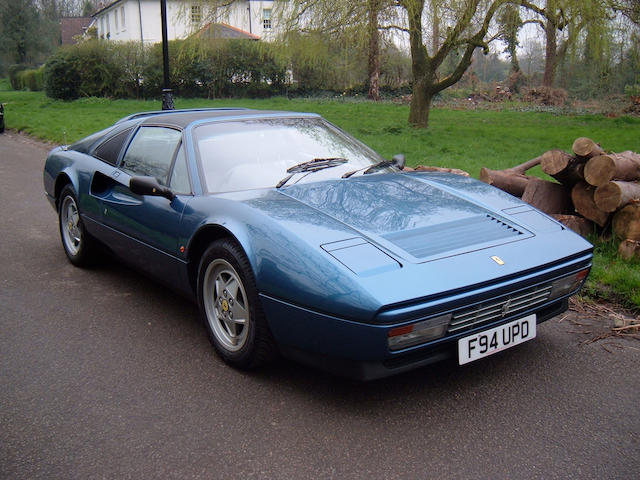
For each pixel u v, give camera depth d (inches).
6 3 2354.8
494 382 115.1
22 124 713.6
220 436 97.0
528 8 605.3
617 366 121.6
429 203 122.7
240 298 117.3
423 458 90.5
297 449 93.1
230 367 122.3
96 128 666.2
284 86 1346.0
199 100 1258.0
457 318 98.6
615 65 682.8
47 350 130.8
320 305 95.6
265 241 106.7
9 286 173.6
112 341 135.6
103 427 100.0
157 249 139.6
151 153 153.9
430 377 117.5
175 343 134.5
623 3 614.9
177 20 708.0
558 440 95.0
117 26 1738.4
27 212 273.9
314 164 140.2
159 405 107.1
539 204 203.6
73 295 166.4
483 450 92.6
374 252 100.1
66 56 1245.1
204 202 126.0
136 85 1278.3
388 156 469.4
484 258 103.3
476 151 511.5
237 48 1302.9
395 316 90.7
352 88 1368.1
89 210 171.5
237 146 142.3
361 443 94.7
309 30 634.8
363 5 578.6
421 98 729.0
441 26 606.9
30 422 101.7
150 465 89.4
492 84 1504.7
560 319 146.7
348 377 98.1
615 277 162.2
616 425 99.4
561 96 1227.9
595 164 183.8
